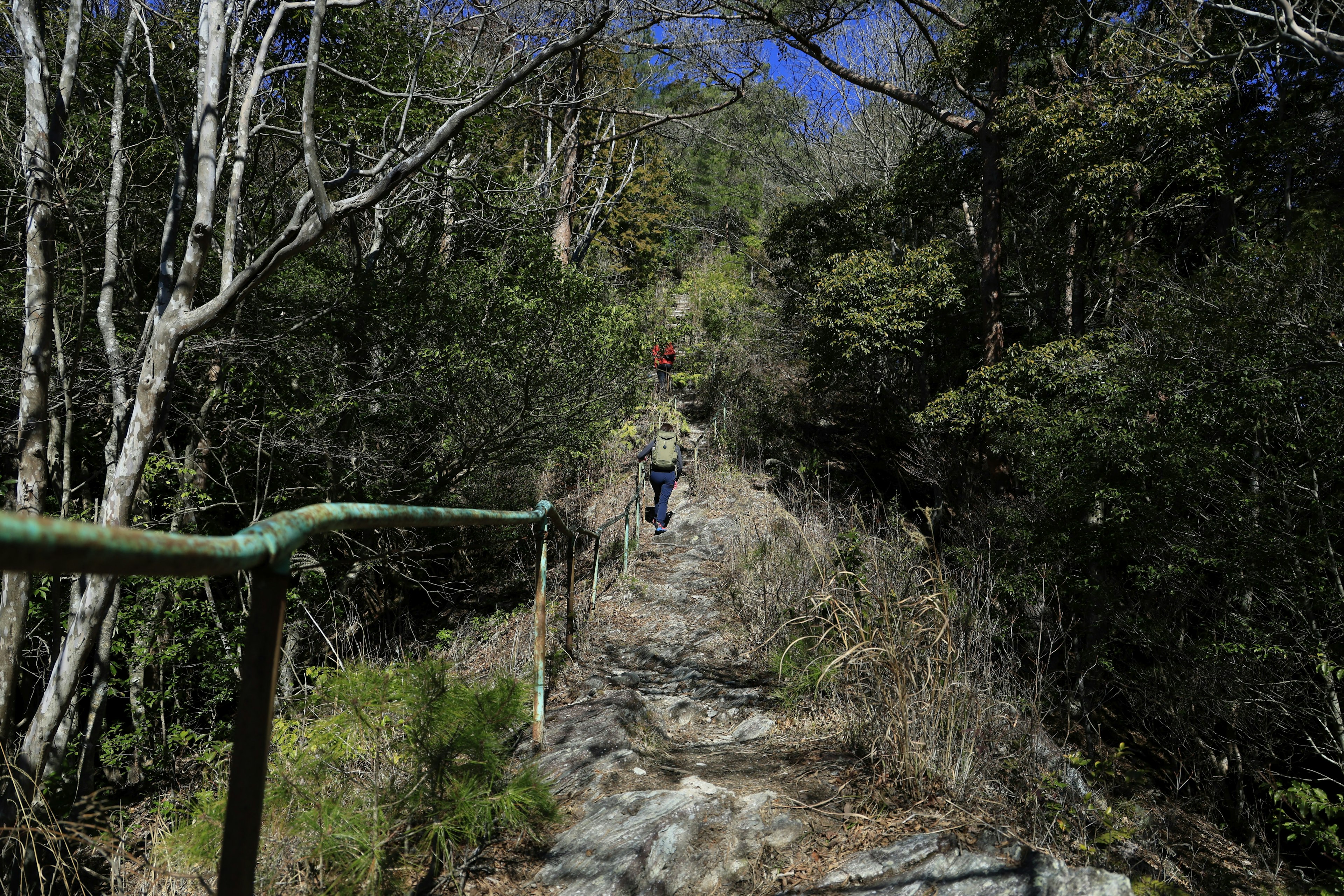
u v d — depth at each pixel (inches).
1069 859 120.3
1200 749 296.8
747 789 135.3
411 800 97.4
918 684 144.6
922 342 705.0
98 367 276.5
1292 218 556.7
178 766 287.1
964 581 212.4
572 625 231.0
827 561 241.9
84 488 334.3
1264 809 278.2
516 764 140.3
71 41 234.7
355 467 346.3
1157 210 562.9
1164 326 382.9
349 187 343.3
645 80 576.7
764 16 487.2
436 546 399.2
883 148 990.4
